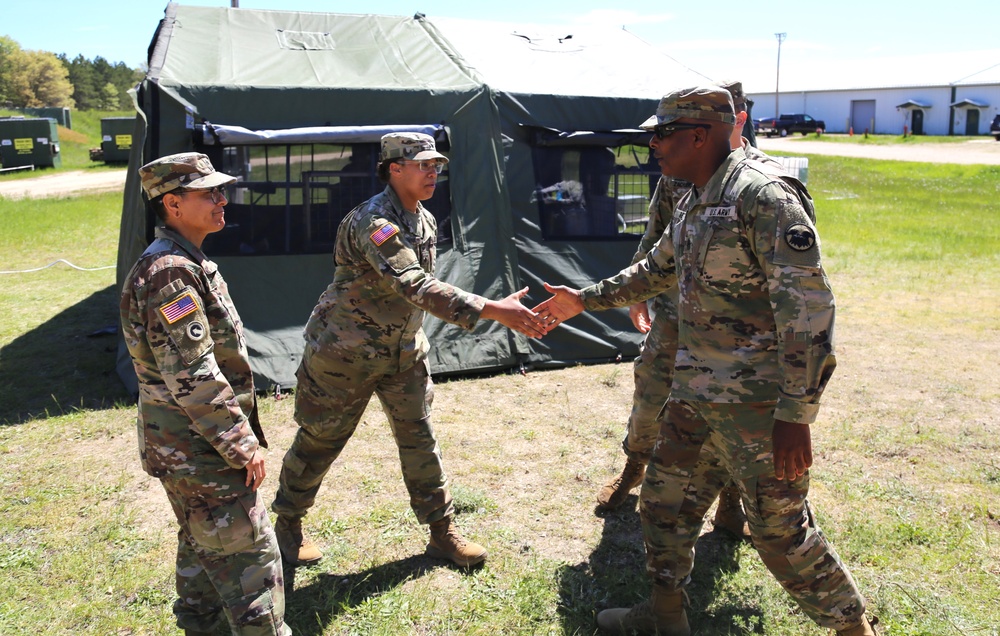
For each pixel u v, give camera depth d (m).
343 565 3.58
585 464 4.68
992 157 33.75
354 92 6.20
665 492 2.87
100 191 21.42
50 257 11.69
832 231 13.82
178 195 2.51
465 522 3.98
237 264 6.09
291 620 3.17
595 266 6.85
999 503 4.10
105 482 4.48
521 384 6.28
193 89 5.85
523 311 2.95
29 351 7.01
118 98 117.62
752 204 2.51
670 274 3.18
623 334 6.92
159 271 2.45
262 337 6.05
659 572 2.92
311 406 3.34
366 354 3.23
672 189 3.61
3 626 3.14
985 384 6.09
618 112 6.82
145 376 2.54
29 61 94.38
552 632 3.10
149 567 3.58
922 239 12.92
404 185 3.14
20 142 28.59
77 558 3.63
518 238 6.67
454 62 6.97
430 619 3.18
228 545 2.54
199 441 2.53
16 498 4.27
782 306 2.44
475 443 5.02
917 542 3.71
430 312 2.98
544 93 6.69
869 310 8.40
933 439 4.98
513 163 6.64
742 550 3.66
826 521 3.89
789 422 2.47
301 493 3.49
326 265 6.28
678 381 2.78
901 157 34.41
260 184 6.07
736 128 3.09
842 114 57.81
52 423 5.38
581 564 3.58
